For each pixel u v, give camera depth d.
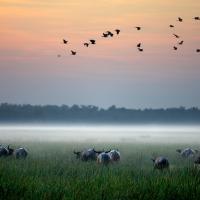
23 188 48.09
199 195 48.28
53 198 45.38
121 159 88.56
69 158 88.19
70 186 50.06
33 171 62.75
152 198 47.31
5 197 45.81
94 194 46.91
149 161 84.88
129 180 53.78
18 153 89.62
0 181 49.81
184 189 49.50
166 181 52.72
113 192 47.91
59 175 61.53
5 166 66.88
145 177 57.56
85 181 52.69
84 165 73.31
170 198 47.72
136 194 47.78
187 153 99.25
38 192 46.94
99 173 60.34
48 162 76.62
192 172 61.34
